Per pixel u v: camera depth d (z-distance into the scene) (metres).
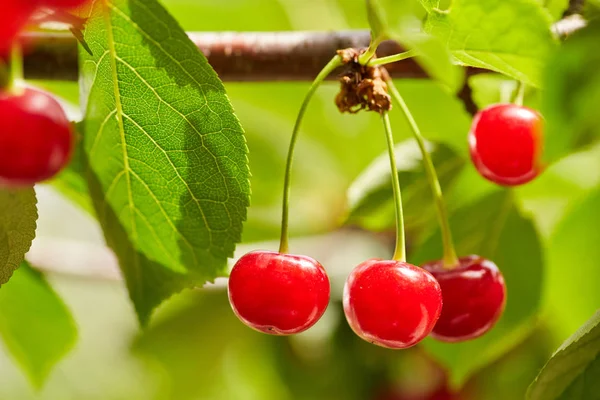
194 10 0.51
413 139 0.42
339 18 0.51
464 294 0.38
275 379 0.50
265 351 0.51
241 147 0.36
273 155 0.56
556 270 0.44
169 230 0.37
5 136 0.33
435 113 0.48
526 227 0.43
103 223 0.38
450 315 0.38
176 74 0.36
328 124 0.55
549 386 0.36
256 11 0.51
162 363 0.52
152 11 0.35
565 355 0.36
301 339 0.50
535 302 0.42
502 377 0.49
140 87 0.36
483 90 0.43
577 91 0.31
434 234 0.43
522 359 0.49
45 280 0.44
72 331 0.45
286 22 0.52
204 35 0.42
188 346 0.52
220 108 0.36
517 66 0.35
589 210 0.44
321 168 0.57
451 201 0.43
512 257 0.43
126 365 0.63
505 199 0.43
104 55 0.36
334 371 0.49
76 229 0.62
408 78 0.41
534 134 0.38
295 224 0.55
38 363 0.45
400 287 0.36
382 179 0.41
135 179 0.37
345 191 0.56
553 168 0.48
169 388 0.52
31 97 0.33
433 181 0.39
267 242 0.55
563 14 0.38
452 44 0.35
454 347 0.43
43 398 0.64
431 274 0.37
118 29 0.35
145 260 0.38
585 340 0.36
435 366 0.49
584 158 0.48
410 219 0.42
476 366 0.43
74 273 0.52
